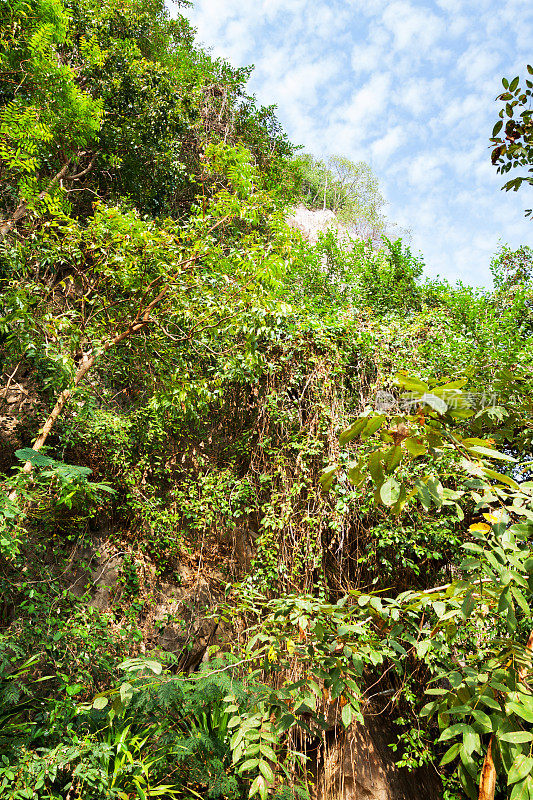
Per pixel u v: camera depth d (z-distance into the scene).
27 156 4.54
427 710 1.31
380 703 4.69
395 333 5.62
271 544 4.83
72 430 4.83
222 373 5.33
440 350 5.45
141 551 5.18
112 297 4.67
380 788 4.34
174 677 3.05
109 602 4.79
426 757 4.22
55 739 3.20
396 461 1.23
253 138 9.53
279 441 5.18
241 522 5.36
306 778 4.27
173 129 7.30
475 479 1.25
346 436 1.24
